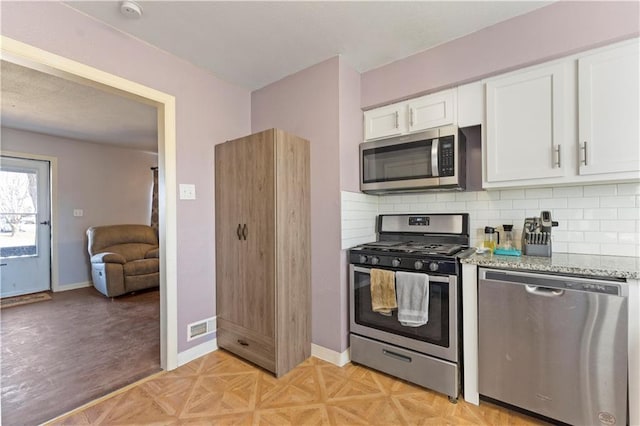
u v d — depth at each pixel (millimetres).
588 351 1390
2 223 4082
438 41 2057
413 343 1902
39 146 4316
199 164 2355
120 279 3988
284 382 1974
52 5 1612
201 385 1938
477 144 2219
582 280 1398
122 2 1645
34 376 2041
